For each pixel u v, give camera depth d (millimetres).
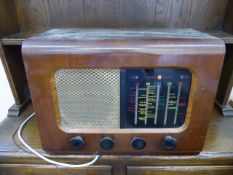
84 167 468
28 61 362
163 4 613
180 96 396
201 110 398
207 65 361
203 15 624
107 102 413
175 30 554
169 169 467
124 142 433
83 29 583
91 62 363
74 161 460
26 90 673
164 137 423
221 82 617
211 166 466
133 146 432
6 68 569
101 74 386
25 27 640
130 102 407
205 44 355
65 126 434
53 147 441
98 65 365
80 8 621
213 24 632
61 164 462
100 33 474
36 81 378
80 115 428
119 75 384
